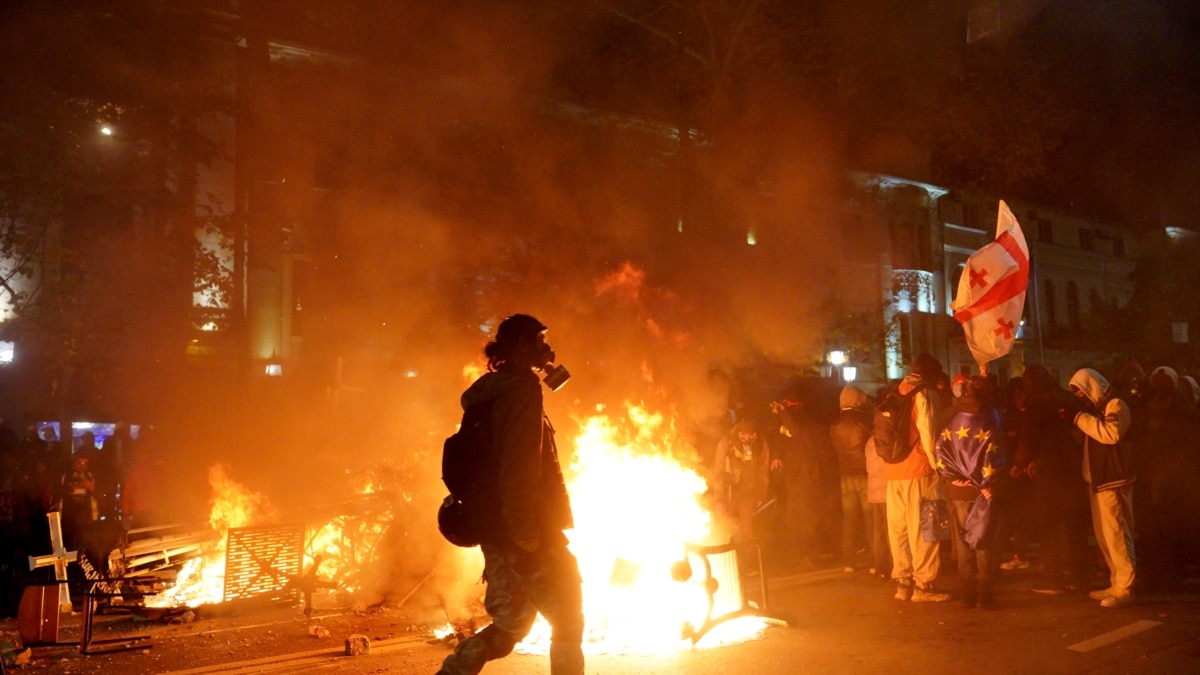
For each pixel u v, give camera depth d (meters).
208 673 5.40
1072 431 7.50
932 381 7.42
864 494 8.72
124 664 5.77
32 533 10.37
